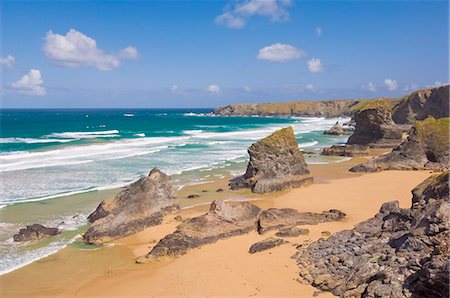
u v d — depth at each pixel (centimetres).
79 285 1619
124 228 2208
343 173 3950
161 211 2428
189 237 1956
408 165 3847
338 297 1327
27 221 2408
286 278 1512
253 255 1780
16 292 1560
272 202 2814
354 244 1670
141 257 1855
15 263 1836
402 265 1305
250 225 2147
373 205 2573
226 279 1567
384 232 1711
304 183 3306
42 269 1775
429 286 1096
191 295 1464
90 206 2725
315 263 1584
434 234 1379
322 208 2559
